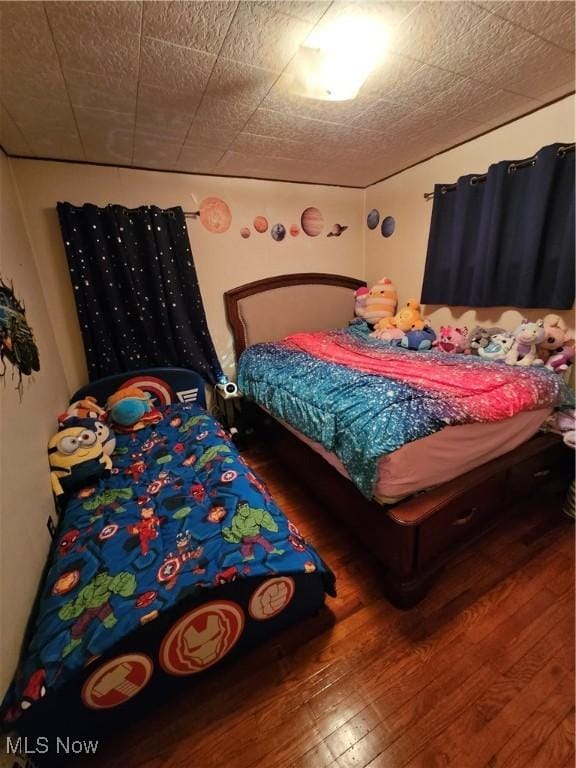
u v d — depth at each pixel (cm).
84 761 98
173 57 126
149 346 249
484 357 209
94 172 223
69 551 123
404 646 125
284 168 254
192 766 97
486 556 159
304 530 186
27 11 100
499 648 122
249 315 288
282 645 127
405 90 159
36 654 88
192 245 262
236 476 156
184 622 100
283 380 209
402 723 104
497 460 157
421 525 127
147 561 114
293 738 102
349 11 109
